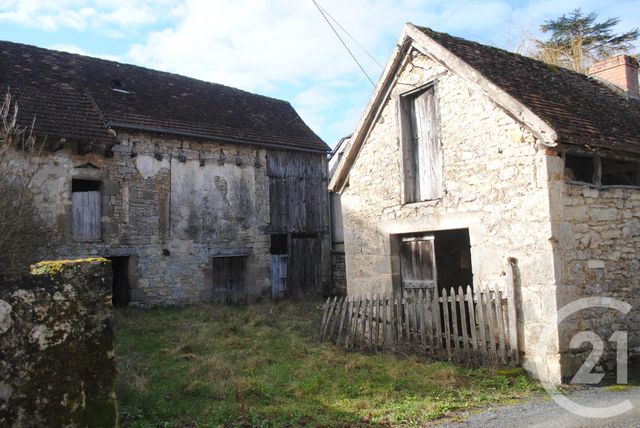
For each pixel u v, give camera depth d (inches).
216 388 240.7
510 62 364.8
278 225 666.2
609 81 422.0
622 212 306.8
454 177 329.7
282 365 289.4
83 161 502.9
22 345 127.5
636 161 318.3
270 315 482.0
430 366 287.7
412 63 363.6
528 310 281.7
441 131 340.5
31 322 130.0
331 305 373.4
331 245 721.6
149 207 555.8
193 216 591.2
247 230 636.1
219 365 281.7
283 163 681.6
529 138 284.2
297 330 403.5
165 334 379.9
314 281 697.6
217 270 617.3
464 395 239.5
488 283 305.0
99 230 516.4
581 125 297.3
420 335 323.0
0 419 121.3
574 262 278.7
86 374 137.9
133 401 213.9
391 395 238.5
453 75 332.8
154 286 551.5
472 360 292.7
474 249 314.8
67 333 135.0
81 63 605.6
